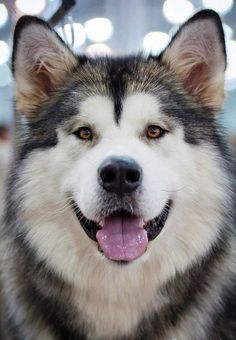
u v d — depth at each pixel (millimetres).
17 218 698
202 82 728
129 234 644
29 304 699
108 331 680
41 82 731
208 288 690
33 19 706
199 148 692
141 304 675
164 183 650
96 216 634
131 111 674
